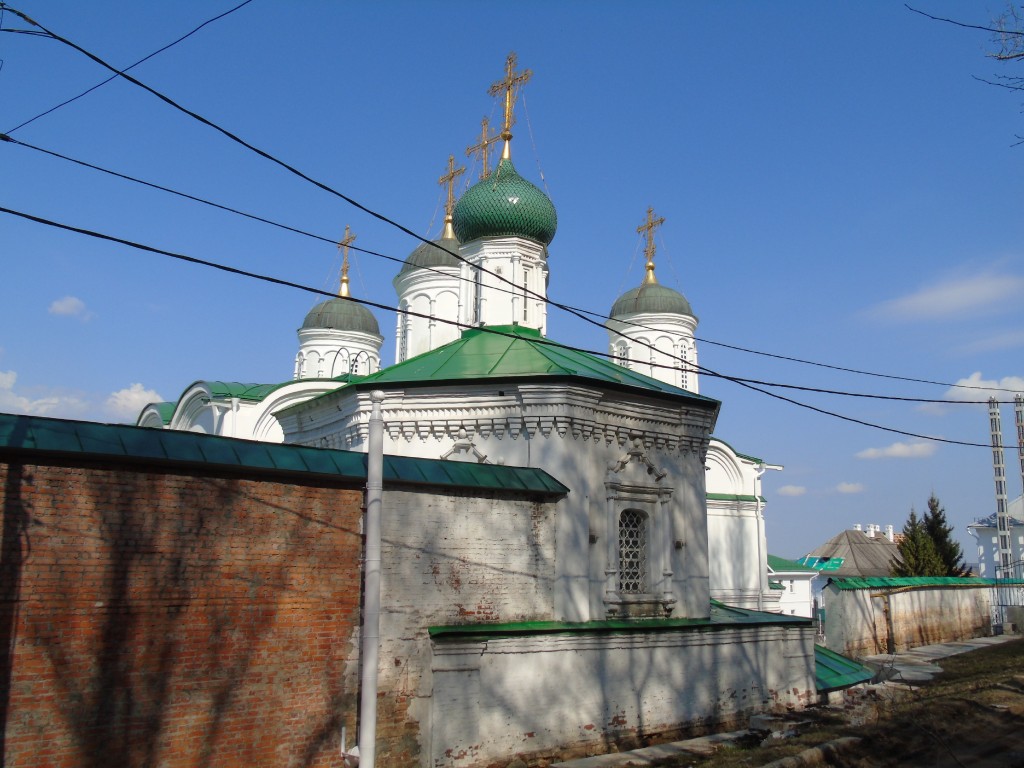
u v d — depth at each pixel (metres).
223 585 13.26
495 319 25.98
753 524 39.31
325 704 14.08
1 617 11.27
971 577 48.88
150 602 12.52
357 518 15.02
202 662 12.88
